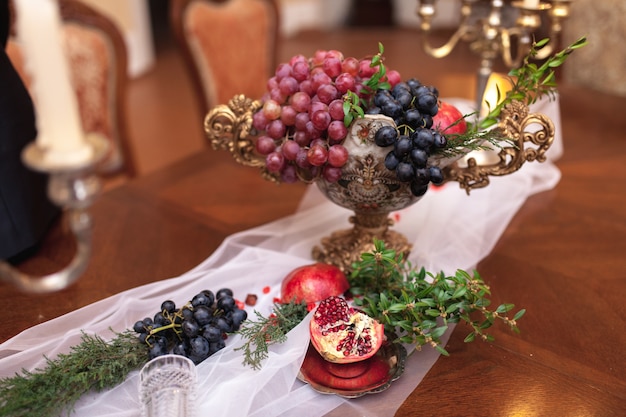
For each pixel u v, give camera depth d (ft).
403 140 2.72
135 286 3.26
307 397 2.60
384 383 2.63
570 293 3.23
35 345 2.82
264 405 2.57
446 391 2.66
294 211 3.92
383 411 2.56
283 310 2.86
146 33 14.32
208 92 6.12
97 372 2.57
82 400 2.58
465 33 4.20
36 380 2.54
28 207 3.31
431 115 2.81
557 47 6.26
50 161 1.89
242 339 2.80
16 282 2.02
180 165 4.42
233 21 6.16
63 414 2.53
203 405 2.56
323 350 2.67
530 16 3.73
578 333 2.97
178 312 2.76
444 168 3.08
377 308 2.85
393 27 16.89
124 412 2.54
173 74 14.14
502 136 2.93
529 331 2.98
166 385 2.50
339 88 2.81
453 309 2.71
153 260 3.45
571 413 2.58
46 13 1.80
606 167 4.41
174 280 3.19
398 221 3.70
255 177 4.29
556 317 3.07
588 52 6.54
